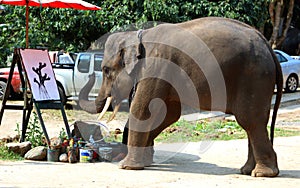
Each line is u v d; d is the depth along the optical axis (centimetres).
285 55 2522
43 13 2114
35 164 952
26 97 1058
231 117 1731
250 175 901
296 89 2544
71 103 1905
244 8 2186
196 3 2116
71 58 1991
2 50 2144
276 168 889
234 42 879
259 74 871
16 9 2128
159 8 2023
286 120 1742
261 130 880
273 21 2620
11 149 1006
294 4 2928
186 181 839
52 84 1055
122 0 2116
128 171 910
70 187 781
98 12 2088
